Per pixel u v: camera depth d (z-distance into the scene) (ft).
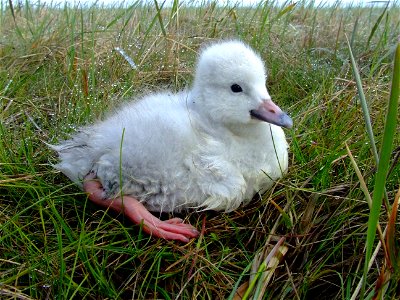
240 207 1.17
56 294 0.95
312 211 1.07
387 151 0.74
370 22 2.64
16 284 0.93
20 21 2.38
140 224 1.06
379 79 1.69
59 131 1.43
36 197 1.17
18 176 1.20
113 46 1.90
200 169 1.10
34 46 1.97
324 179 1.17
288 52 2.03
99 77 1.75
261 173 1.17
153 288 0.99
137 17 2.28
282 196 1.18
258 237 1.08
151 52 1.88
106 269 1.01
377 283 0.85
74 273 1.00
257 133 1.16
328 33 2.34
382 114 1.43
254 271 0.96
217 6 2.33
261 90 1.15
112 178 1.11
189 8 2.37
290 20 2.41
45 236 1.01
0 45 2.02
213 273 0.98
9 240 1.05
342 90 1.53
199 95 1.20
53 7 2.54
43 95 1.70
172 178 1.10
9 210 1.13
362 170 1.23
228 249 1.03
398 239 0.99
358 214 1.08
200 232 1.08
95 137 1.16
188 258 1.01
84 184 1.16
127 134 1.12
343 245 1.03
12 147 1.34
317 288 0.99
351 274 0.96
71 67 1.72
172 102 1.25
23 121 1.54
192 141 1.11
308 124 1.51
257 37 2.03
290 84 1.79
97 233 1.07
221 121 1.16
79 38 2.00
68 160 1.19
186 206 1.14
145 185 1.11
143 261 0.99
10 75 1.77
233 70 1.14
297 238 1.03
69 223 1.14
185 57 1.90
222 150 1.12
